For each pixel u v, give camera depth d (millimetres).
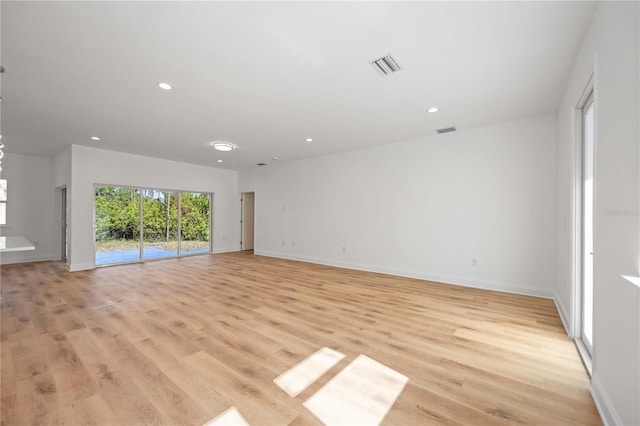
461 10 1857
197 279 4883
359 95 3191
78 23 1973
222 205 8320
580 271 2561
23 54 2348
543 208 3850
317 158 6562
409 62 2504
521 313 3217
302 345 2420
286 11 1870
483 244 4316
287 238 7242
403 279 4918
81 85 2916
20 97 3195
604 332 1603
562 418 1555
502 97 3246
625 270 1377
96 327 2777
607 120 1598
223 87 2986
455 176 4562
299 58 2439
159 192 7035
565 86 2941
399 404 1675
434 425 1508
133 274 5258
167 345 2402
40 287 4309
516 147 4039
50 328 2748
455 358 2211
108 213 6184
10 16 1887
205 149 5844
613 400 1459
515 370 2039
